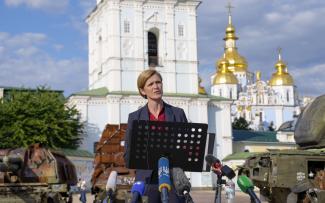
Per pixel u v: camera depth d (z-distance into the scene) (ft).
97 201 85.56
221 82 417.08
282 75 454.81
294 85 454.81
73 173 85.35
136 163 25.49
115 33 220.02
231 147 229.45
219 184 26.58
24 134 187.52
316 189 48.37
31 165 73.61
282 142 258.57
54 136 194.29
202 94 231.09
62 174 80.23
